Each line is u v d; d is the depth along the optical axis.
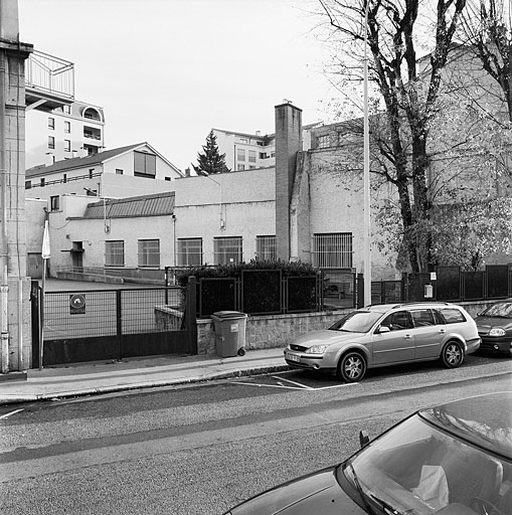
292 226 27.11
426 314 11.95
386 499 2.74
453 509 2.53
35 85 14.05
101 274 42.31
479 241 18.89
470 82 22.30
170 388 10.30
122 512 4.66
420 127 18.44
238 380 11.05
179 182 35.22
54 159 81.12
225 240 32.41
